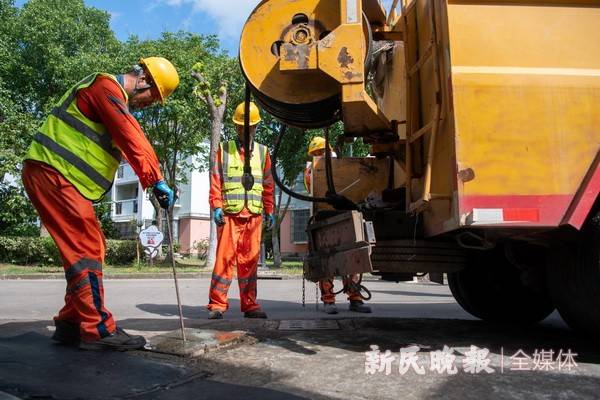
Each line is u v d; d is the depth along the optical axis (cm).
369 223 339
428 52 359
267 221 557
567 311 343
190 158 3366
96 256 341
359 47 342
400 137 422
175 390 263
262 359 327
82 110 342
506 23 324
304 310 623
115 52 2367
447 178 332
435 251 383
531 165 312
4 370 283
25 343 355
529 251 378
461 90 315
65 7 2280
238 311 623
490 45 321
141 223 2103
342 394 258
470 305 489
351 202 434
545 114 315
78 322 349
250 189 468
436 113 339
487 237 343
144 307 653
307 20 379
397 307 659
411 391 263
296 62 345
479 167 310
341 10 345
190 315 565
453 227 321
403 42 413
